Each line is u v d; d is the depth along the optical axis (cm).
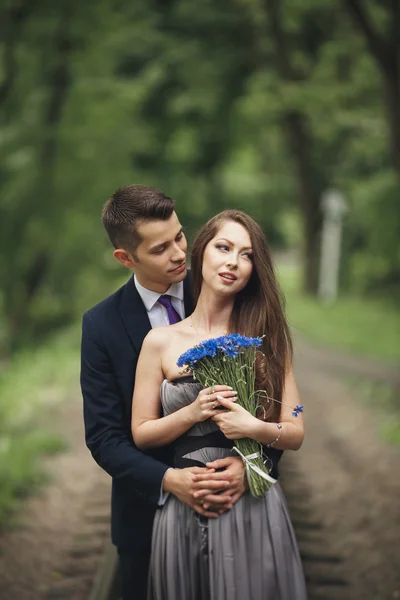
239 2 2138
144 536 323
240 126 2609
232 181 3369
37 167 1688
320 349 1897
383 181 2191
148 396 299
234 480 288
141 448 300
